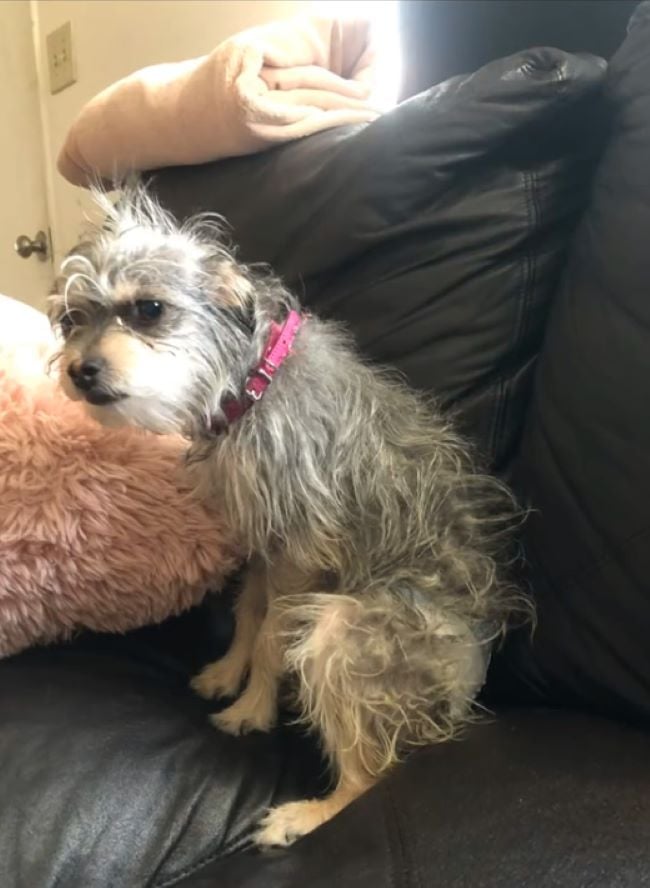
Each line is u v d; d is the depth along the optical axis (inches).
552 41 42.2
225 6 64.7
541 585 34.8
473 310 38.7
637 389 30.8
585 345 33.1
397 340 40.5
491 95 36.5
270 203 44.8
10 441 37.7
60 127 84.0
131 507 38.0
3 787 29.9
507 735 30.2
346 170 41.1
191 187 49.4
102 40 76.7
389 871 24.0
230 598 44.0
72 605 37.5
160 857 29.2
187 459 39.8
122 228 39.6
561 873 22.5
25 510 36.5
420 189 38.7
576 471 33.0
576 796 25.2
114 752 32.1
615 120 34.4
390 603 35.7
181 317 36.7
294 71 46.6
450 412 39.4
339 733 34.0
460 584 36.7
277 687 37.9
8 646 37.0
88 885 27.8
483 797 25.9
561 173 37.6
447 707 34.1
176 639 41.4
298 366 38.3
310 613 36.5
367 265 41.5
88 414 37.8
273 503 37.8
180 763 32.8
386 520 37.9
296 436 37.5
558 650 33.5
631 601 30.7
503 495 38.1
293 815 31.0
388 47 53.8
